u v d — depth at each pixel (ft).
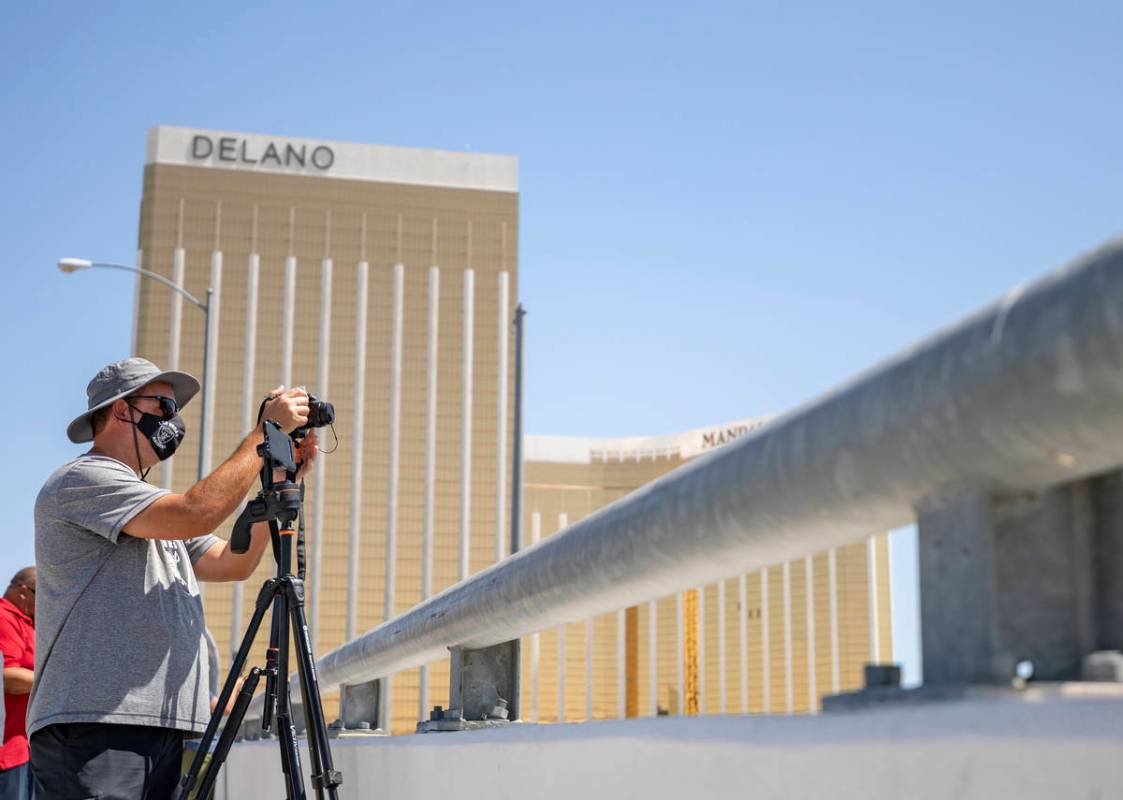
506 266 284.61
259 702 14.16
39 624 8.57
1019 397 1.83
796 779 2.46
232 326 272.51
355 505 266.36
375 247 281.74
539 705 272.31
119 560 8.52
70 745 8.24
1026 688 2.02
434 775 5.55
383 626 7.95
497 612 5.07
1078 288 1.67
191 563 9.77
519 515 71.15
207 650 9.21
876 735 2.17
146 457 8.99
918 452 2.12
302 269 278.05
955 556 2.23
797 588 261.85
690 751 2.96
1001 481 2.08
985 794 1.88
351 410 271.90
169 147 279.49
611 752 3.49
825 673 253.24
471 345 279.69
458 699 6.38
